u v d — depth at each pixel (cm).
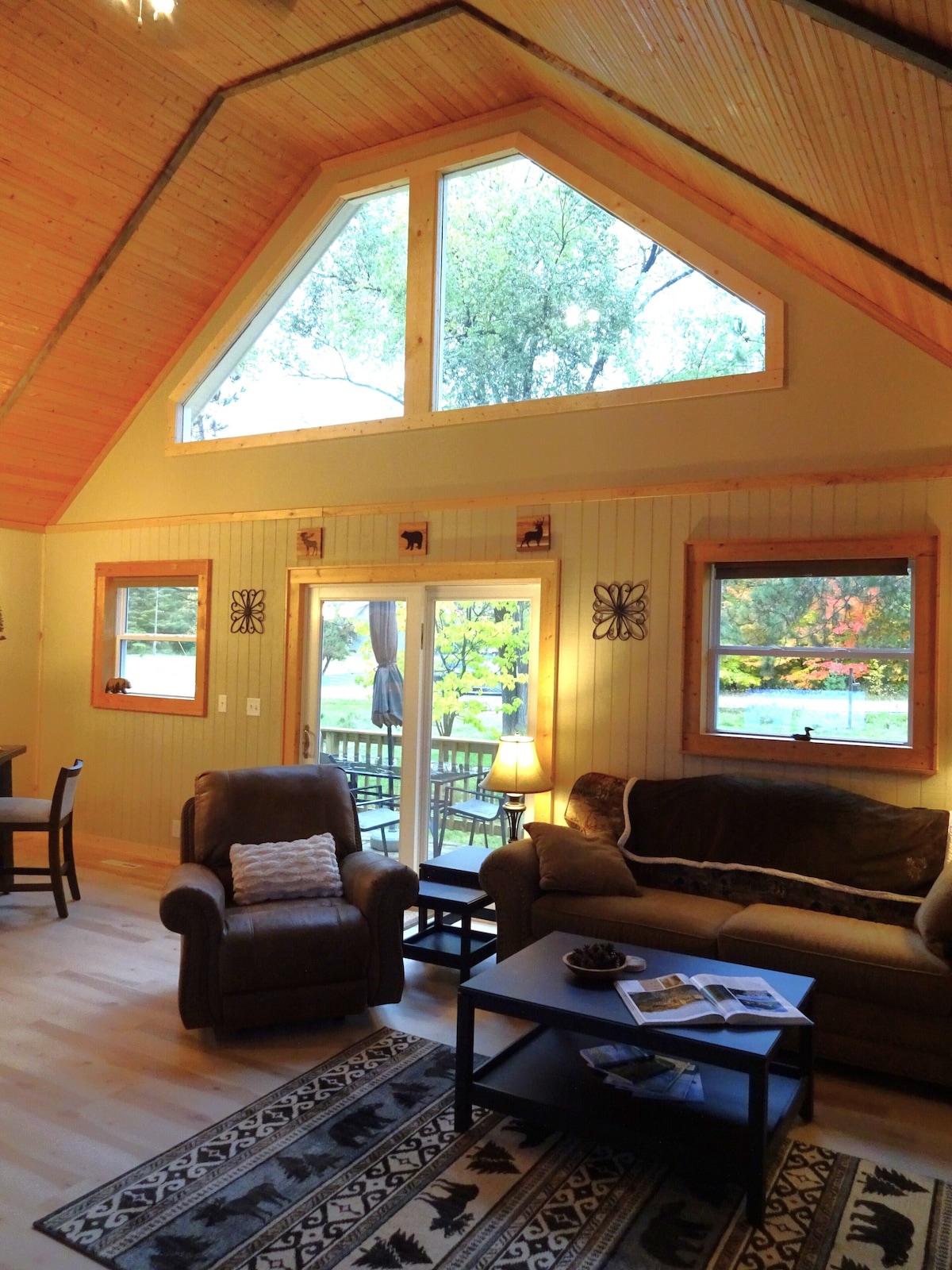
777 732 429
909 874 360
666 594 450
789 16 224
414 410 530
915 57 207
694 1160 241
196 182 538
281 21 454
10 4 422
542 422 489
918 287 345
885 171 275
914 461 399
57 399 612
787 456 426
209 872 381
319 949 347
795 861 381
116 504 659
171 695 640
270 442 586
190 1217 236
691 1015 254
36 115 467
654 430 458
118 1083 307
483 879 394
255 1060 327
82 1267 218
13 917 490
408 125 530
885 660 407
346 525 553
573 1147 273
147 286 576
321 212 569
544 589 480
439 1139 275
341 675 558
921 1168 266
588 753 467
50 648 690
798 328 425
